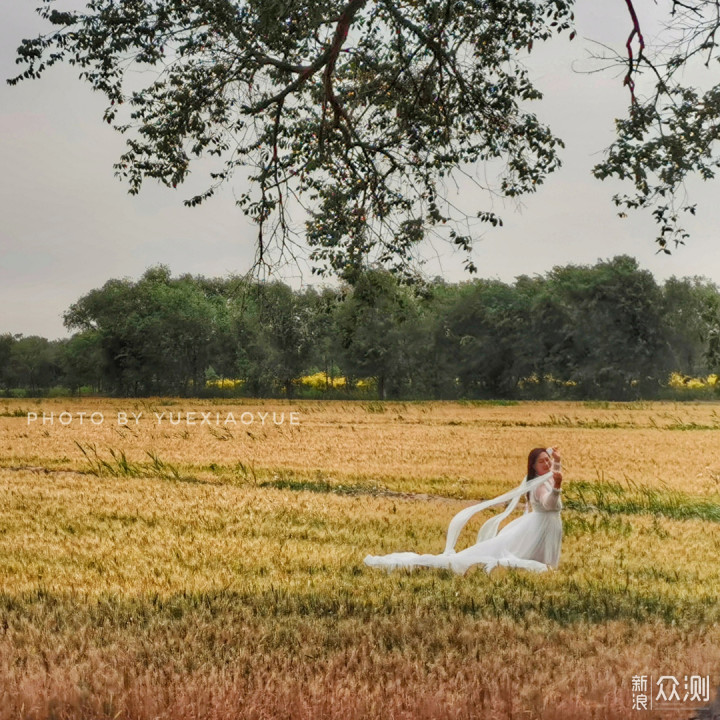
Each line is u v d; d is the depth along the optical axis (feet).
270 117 55.01
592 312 315.78
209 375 352.28
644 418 189.37
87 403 278.26
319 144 51.55
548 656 19.79
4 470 78.64
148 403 275.80
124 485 65.00
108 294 359.87
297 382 342.23
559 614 24.04
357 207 53.67
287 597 26.40
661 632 21.86
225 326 313.32
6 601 26.48
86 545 38.32
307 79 52.90
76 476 73.10
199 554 35.76
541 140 52.03
